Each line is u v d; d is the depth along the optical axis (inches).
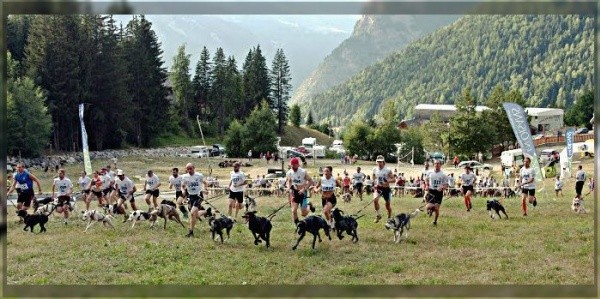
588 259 619.2
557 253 650.8
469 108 3585.1
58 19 2999.5
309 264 613.6
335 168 2920.8
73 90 3016.7
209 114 4739.2
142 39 3779.5
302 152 3833.7
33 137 2549.2
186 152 3587.6
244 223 873.5
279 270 583.8
